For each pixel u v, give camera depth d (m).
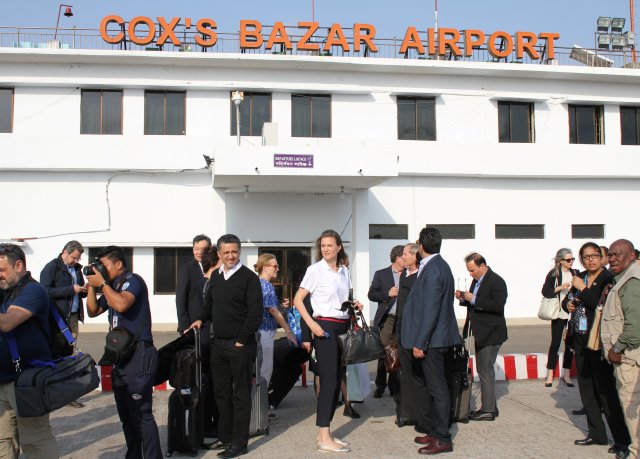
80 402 7.83
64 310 7.42
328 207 17.72
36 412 4.21
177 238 17.28
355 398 7.05
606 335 5.18
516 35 19.89
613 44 23.19
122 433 6.44
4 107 17.16
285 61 17.47
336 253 6.03
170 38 17.89
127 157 17.11
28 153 16.75
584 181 19.66
